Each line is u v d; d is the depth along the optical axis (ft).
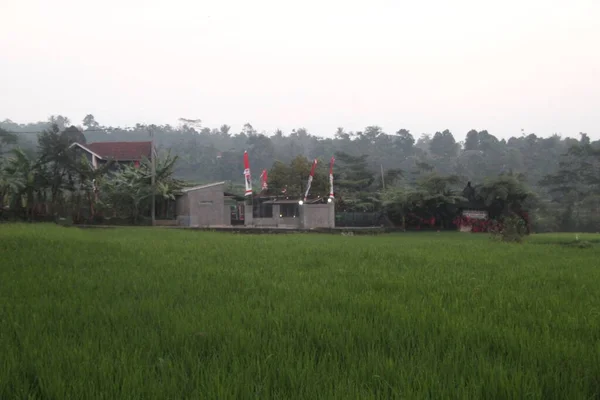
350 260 36.19
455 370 11.10
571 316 16.69
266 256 38.45
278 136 409.28
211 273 27.45
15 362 11.44
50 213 105.29
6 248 39.01
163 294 20.47
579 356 12.07
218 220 117.50
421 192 117.70
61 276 24.98
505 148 312.09
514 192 113.39
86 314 16.48
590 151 183.21
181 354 12.44
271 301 19.29
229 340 13.34
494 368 11.04
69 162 106.32
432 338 13.83
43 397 10.04
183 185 123.54
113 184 108.88
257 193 150.30
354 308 17.83
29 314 16.39
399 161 307.78
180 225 108.88
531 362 11.78
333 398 9.47
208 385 10.12
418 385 10.30
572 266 33.88
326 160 292.81
